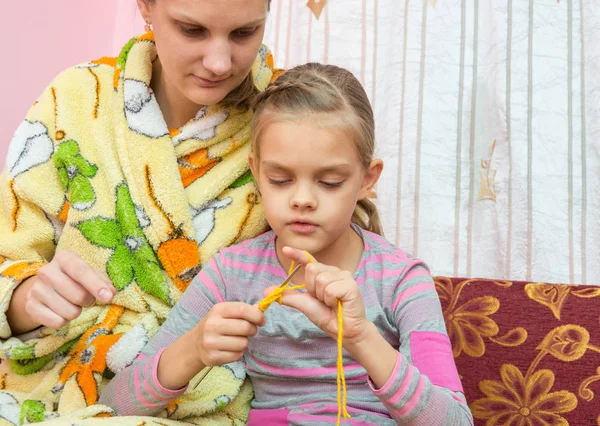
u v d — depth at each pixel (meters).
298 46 1.85
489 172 1.74
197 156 1.12
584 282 1.70
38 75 1.77
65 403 0.97
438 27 1.79
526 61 1.74
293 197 0.92
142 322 1.05
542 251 1.70
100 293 0.90
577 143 1.72
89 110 1.13
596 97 1.71
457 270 1.75
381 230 1.20
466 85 1.78
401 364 0.84
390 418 0.94
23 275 1.00
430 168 1.77
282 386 0.99
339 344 0.78
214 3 0.95
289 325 0.98
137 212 1.08
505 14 1.76
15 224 1.10
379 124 1.81
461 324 1.20
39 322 0.93
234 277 1.03
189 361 0.90
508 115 1.73
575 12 1.75
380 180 1.79
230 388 1.02
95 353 1.02
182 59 1.00
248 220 1.12
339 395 0.78
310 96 0.93
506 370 1.15
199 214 1.11
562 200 1.71
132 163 1.09
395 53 1.80
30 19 1.74
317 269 0.83
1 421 0.90
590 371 1.12
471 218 1.75
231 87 1.05
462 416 0.87
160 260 1.08
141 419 0.86
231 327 0.85
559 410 1.11
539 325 1.18
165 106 1.16
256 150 1.00
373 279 1.00
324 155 0.92
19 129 1.13
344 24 1.84
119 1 1.90
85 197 1.08
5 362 1.07
